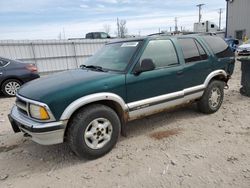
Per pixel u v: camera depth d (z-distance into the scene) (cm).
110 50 446
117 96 357
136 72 376
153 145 387
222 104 592
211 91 504
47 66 1700
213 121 479
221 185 278
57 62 1736
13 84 831
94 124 341
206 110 510
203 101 501
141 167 324
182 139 404
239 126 448
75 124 325
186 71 446
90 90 332
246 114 513
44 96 312
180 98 443
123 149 377
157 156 351
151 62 382
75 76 374
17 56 1581
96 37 2516
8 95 827
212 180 288
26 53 1611
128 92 371
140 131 444
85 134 333
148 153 361
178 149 369
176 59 438
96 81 343
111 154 363
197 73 468
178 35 464
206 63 484
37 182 304
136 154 360
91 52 1875
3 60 827
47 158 361
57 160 354
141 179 298
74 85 330
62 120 313
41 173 323
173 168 318
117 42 459
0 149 399
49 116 309
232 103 600
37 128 307
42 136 311
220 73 512
